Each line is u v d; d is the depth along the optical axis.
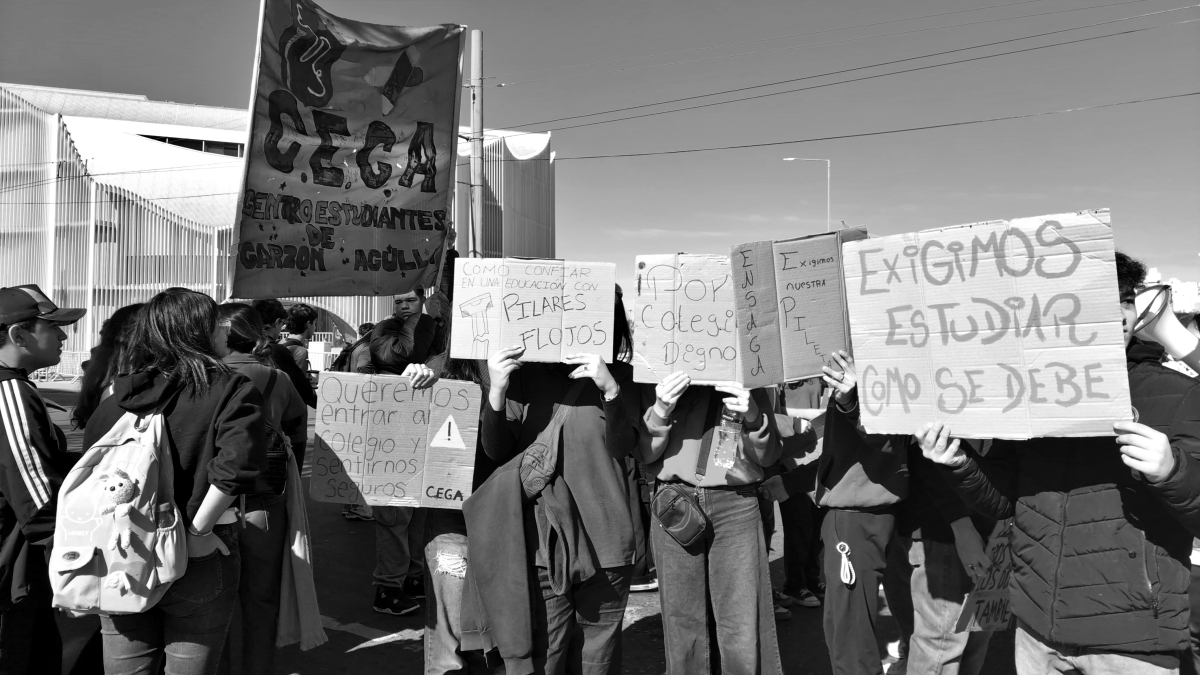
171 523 2.74
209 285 30.48
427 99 5.57
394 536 5.33
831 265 3.37
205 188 33.28
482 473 3.83
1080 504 2.43
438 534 3.74
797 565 5.45
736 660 3.40
